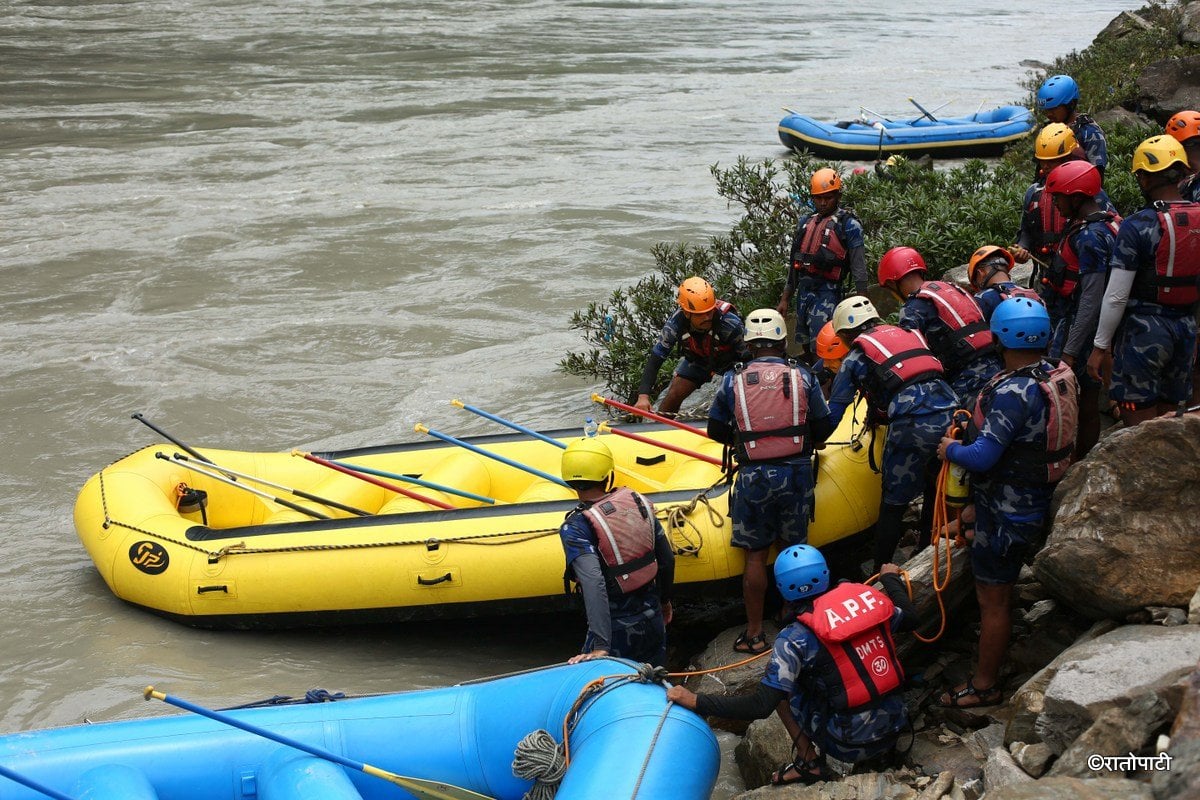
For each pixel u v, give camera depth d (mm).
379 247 15492
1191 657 3713
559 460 7422
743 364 5617
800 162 11438
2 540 7844
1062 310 5668
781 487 5480
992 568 4602
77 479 8898
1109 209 5883
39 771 4410
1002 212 9477
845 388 5445
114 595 6973
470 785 4633
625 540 4828
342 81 29750
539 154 21719
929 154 21359
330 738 4637
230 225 16703
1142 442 4246
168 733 4605
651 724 4191
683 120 25344
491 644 6566
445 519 6324
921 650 5129
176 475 7328
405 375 10977
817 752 4387
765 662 5473
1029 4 57438
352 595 6223
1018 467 4465
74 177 19797
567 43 37688
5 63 31266
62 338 12148
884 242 9492
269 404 10336
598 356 10547
